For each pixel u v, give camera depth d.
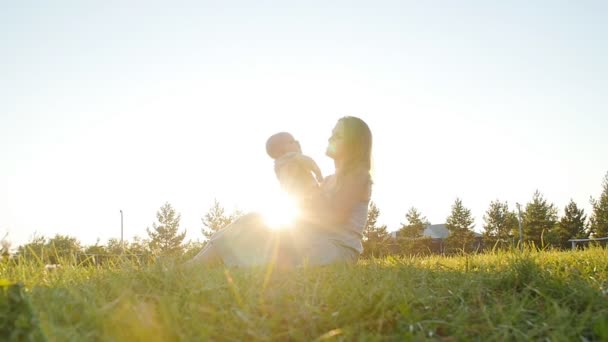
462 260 4.85
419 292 2.83
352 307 2.47
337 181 4.18
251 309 2.45
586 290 2.91
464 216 58.53
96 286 2.83
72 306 2.35
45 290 2.63
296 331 2.26
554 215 51.84
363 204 4.30
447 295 2.87
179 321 2.26
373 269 3.45
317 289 2.73
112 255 3.74
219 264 3.96
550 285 3.05
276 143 5.05
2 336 1.95
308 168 4.68
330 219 4.15
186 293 2.61
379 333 2.27
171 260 3.31
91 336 2.07
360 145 4.13
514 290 3.05
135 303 2.39
